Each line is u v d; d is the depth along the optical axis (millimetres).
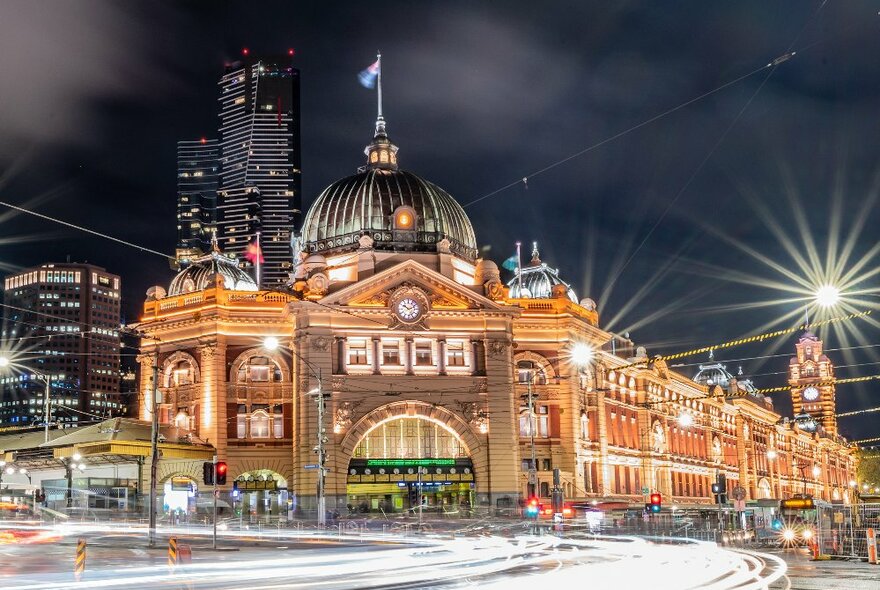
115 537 60469
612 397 108750
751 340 47062
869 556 39125
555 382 96000
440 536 62344
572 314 96562
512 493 88062
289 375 92312
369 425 87250
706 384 147500
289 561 39750
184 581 30516
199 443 87938
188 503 81250
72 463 84375
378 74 106625
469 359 90750
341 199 99250
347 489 86938
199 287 99000
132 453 80812
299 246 102125
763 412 164750
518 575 31953
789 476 176250
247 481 91062
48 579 31281
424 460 88875
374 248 95938
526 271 109688
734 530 64312
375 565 36812
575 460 94562
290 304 87812
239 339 92062
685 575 30938
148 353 95125
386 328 89000
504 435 89188
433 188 101812
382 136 104625
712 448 139250
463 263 98938
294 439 88312
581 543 52594
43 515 76562
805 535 55844
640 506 81312
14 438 97688
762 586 27828
